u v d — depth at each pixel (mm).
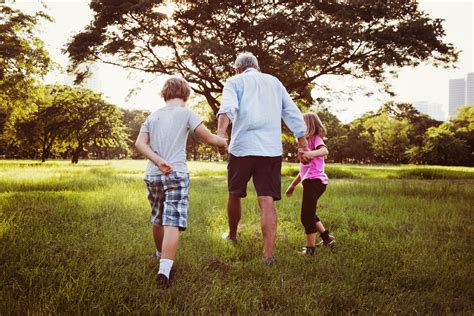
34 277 2932
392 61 17406
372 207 7609
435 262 3705
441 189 11242
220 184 12891
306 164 4301
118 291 2713
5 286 2801
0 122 41250
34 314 2342
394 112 22375
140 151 3326
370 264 3654
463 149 66812
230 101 3900
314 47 18203
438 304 2840
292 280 3182
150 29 19328
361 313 2625
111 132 45250
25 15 21422
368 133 77938
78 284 2738
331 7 18828
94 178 13523
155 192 3346
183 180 3291
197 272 3246
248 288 2920
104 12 18578
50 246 3793
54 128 43156
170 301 2688
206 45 17203
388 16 18328
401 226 5652
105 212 5977
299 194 9719
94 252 3719
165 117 3434
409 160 71438
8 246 3678
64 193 8414
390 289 3092
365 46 18516
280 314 2547
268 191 3885
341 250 4203
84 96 44469
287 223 5727
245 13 19062
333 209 7223
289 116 4180
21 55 21500
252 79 4062
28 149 51250
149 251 3852
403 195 10031
